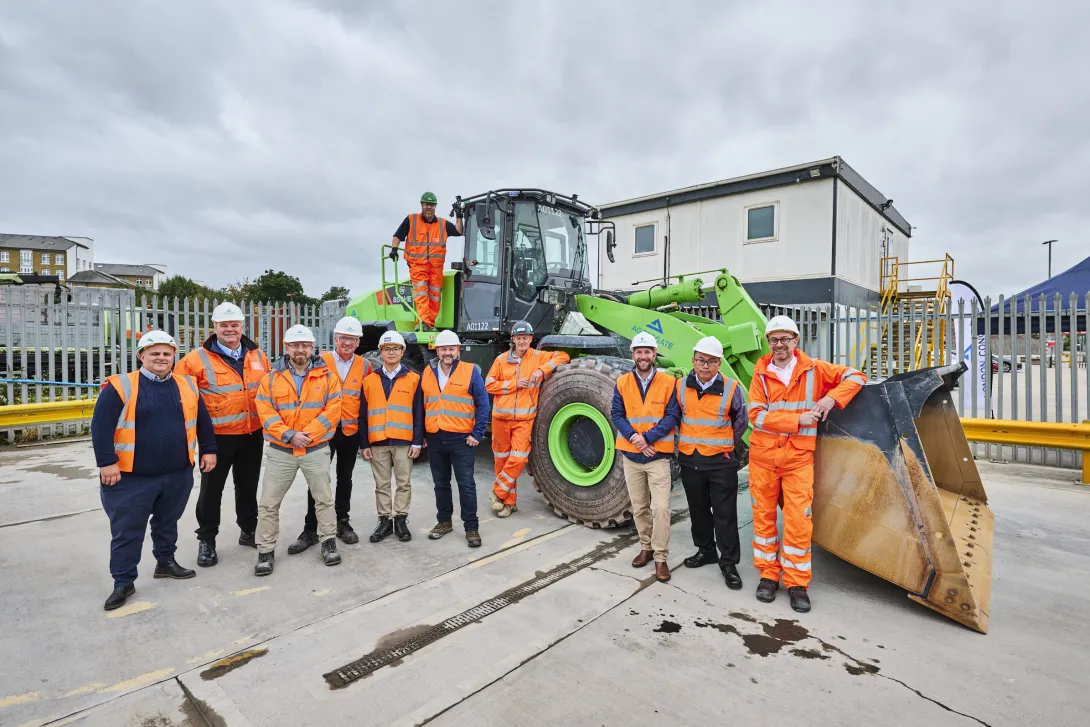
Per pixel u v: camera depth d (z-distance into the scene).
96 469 6.30
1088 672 2.65
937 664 2.72
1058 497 5.41
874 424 3.40
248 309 9.86
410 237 6.27
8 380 8.00
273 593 3.46
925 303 7.67
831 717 2.33
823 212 12.78
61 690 2.49
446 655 2.79
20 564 3.83
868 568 3.39
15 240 81.06
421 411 4.37
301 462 3.80
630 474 3.88
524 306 5.88
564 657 2.78
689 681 2.58
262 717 2.32
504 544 4.30
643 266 15.78
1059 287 10.20
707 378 3.69
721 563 3.70
